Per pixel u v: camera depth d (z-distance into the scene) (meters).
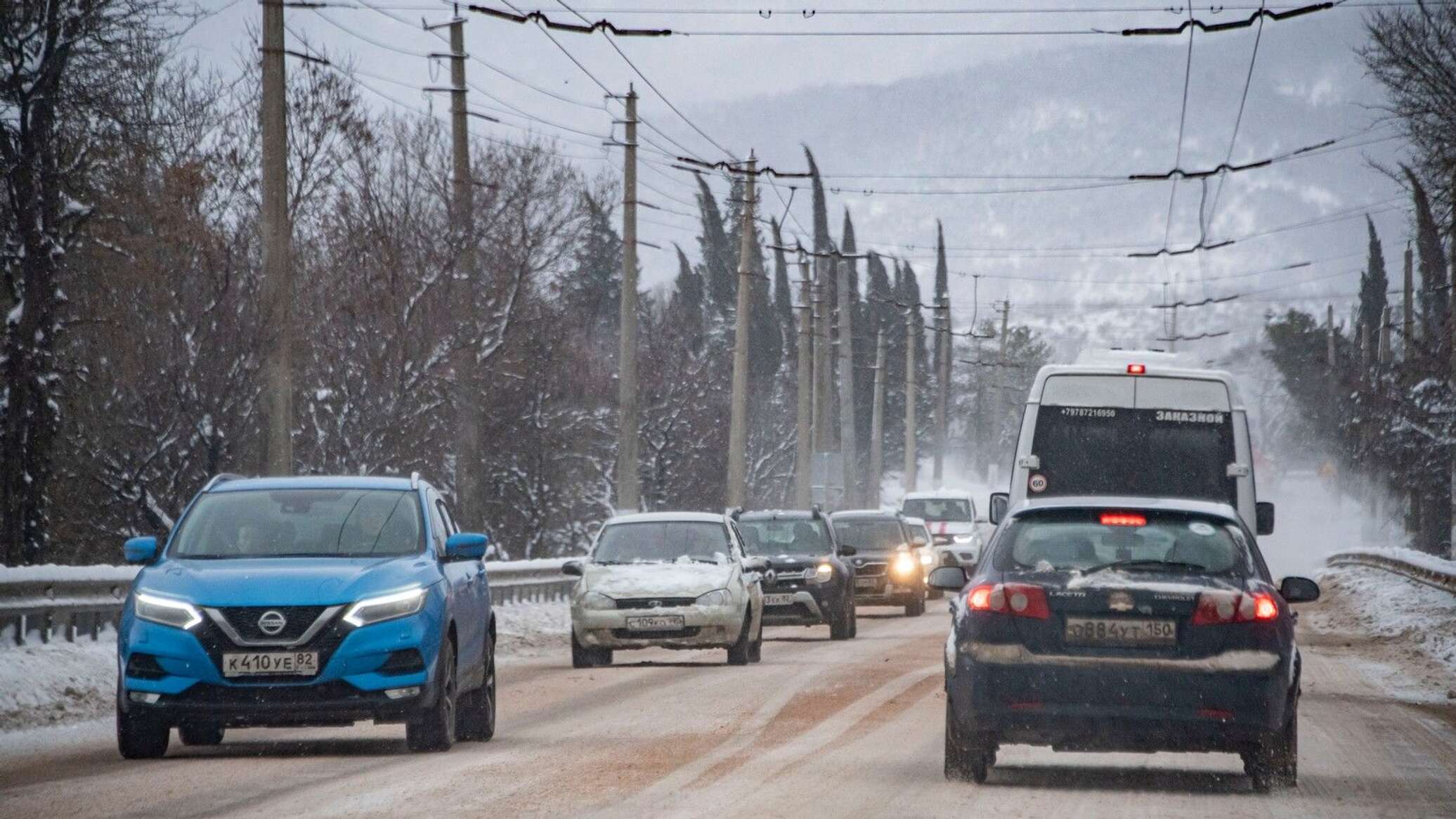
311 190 125.44
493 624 49.00
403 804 33.47
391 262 121.94
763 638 98.81
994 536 38.56
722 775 38.19
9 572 57.62
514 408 170.38
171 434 106.06
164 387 104.19
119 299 102.75
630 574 74.81
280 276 85.44
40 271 93.38
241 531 44.84
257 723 40.69
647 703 56.50
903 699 56.97
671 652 88.31
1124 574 36.19
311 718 40.72
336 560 43.38
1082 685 35.62
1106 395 69.69
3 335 93.56
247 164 123.81
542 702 58.75
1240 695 35.34
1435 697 64.06
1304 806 34.69
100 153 96.81
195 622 40.56
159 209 103.25
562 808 32.88
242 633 40.66
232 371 104.38
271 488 46.38
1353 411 193.00
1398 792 37.12
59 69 93.12
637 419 137.88
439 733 42.81
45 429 94.31
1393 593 129.88
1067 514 37.75
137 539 43.81
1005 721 36.00
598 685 65.56
